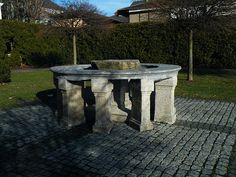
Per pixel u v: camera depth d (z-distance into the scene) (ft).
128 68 20.06
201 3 34.55
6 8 121.80
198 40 54.19
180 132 18.71
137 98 19.15
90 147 16.29
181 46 55.62
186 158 14.71
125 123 20.70
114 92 21.90
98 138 17.70
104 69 19.84
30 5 118.83
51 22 53.52
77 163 14.28
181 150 15.75
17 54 63.57
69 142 17.13
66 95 19.67
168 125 20.18
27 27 64.44
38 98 30.07
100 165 14.01
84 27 50.49
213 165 13.92
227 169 13.55
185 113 23.54
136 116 19.48
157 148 16.05
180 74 48.06
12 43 63.21
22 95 31.50
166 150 15.75
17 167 13.96
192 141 17.10
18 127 20.21
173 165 13.93
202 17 35.50
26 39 64.34
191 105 26.43
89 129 19.45
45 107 26.05
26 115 23.34
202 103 27.22
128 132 18.72
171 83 20.08
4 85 38.63
